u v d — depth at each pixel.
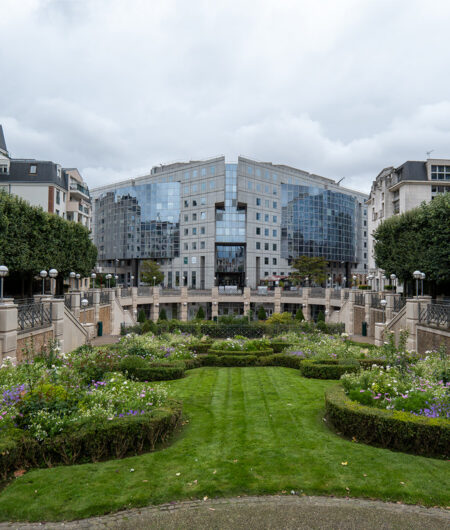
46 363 10.63
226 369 15.70
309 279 63.84
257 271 66.00
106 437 6.70
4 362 10.30
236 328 28.09
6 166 41.53
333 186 80.75
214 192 63.88
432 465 6.34
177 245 67.44
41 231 28.19
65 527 4.91
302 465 6.42
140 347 15.70
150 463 6.52
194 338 21.20
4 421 6.49
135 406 7.86
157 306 41.91
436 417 7.20
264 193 66.88
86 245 36.44
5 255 24.52
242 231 63.84
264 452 6.98
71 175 48.72
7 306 11.48
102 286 57.06
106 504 5.30
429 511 5.19
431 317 14.99
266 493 5.63
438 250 23.84
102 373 9.88
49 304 16.03
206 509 5.25
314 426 8.42
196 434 8.00
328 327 28.91
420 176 39.47
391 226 31.33
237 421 8.85
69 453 6.50
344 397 8.59
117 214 73.88
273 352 18.78
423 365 10.78
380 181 45.84
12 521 5.02
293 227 69.50
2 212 23.33
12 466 6.25
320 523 4.95
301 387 12.17
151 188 69.56
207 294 46.28
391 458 6.61
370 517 5.06
